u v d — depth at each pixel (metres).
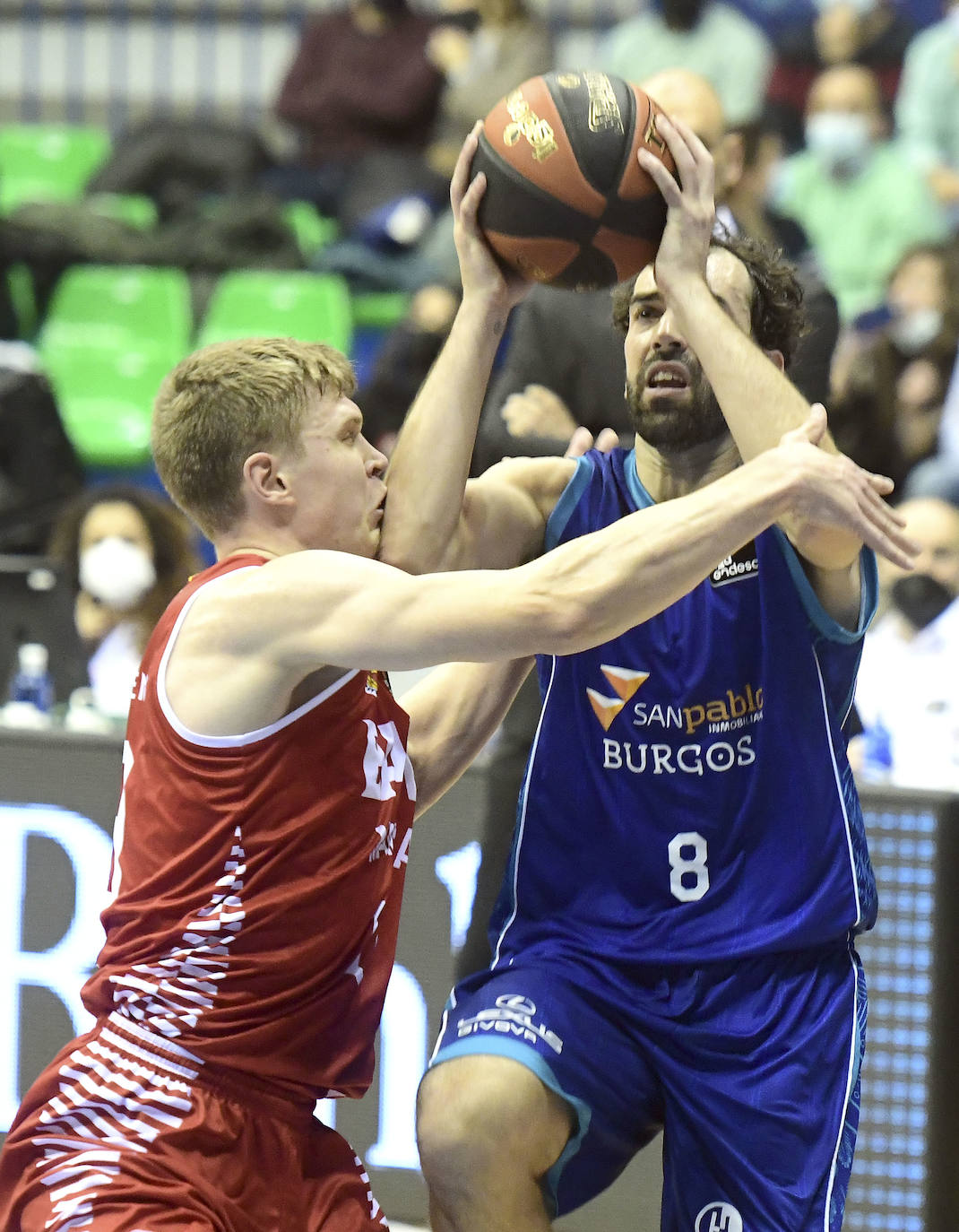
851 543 7.06
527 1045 7.25
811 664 7.45
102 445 23.67
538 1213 7.13
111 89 30.22
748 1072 7.39
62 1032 10.74
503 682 8.00
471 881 10.28
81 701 12.57
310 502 7.00
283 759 6.57
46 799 10.76
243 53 29.89
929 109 26.25
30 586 13.00
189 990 6.58
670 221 7.12
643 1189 10.20
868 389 18.80
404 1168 10.42
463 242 7.38
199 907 6.59
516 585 6.34
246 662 6.53
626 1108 7.54
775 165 25.14
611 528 6.45
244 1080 6.61
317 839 6.63
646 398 7.55
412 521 7.24
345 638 6.39
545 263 7.25
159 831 6.69
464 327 7.37
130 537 13.78
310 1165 6.79
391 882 6.99
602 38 29.25
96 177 27.33
